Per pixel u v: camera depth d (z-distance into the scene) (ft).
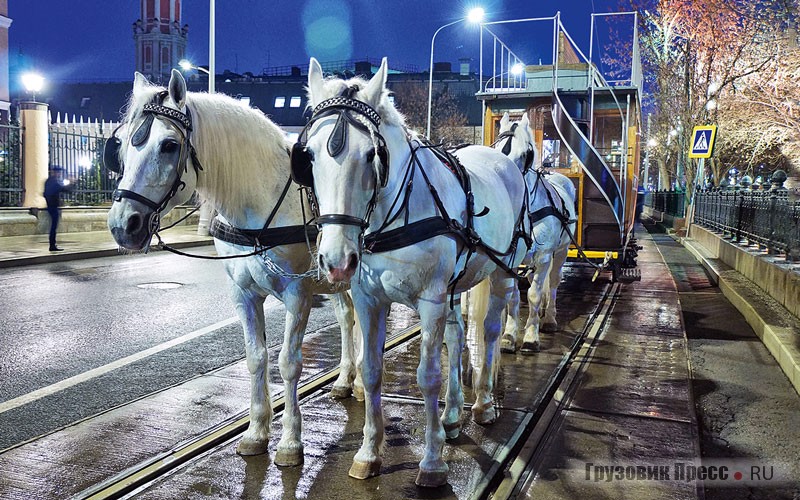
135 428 16.79
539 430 17.22
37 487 13.48
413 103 195.21
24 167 65.05
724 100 97.35
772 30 91.50
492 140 40.14
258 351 15.46
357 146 12.00
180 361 23.57
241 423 16.93
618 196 37.04
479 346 19.24
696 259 65.10
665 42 105.29
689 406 19.26
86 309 32.32
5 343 25.48
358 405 19.02
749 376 23.34
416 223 13.28
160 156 13.34
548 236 25.71
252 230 14.64
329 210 11.91
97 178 73.26
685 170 101.76
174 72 13.50
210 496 13.35
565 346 26.76
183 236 71.31
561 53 45.70
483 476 14.53
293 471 14.57
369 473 14.28
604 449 16.12
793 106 91.35
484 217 16.02
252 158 14.55
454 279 14.90
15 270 45.44
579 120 38.68
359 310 14.16
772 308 32.01
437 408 14.05
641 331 29.60
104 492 13.14
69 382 20.93
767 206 42.86
